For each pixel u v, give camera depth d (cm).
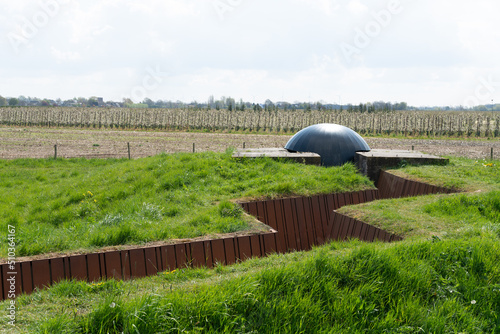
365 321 428
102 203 1162
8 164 2070
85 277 681
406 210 943
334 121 6138
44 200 1293
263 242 821
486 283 517
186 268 698
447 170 1436
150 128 6259
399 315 443
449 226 809
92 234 806
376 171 1533
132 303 411
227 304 426
